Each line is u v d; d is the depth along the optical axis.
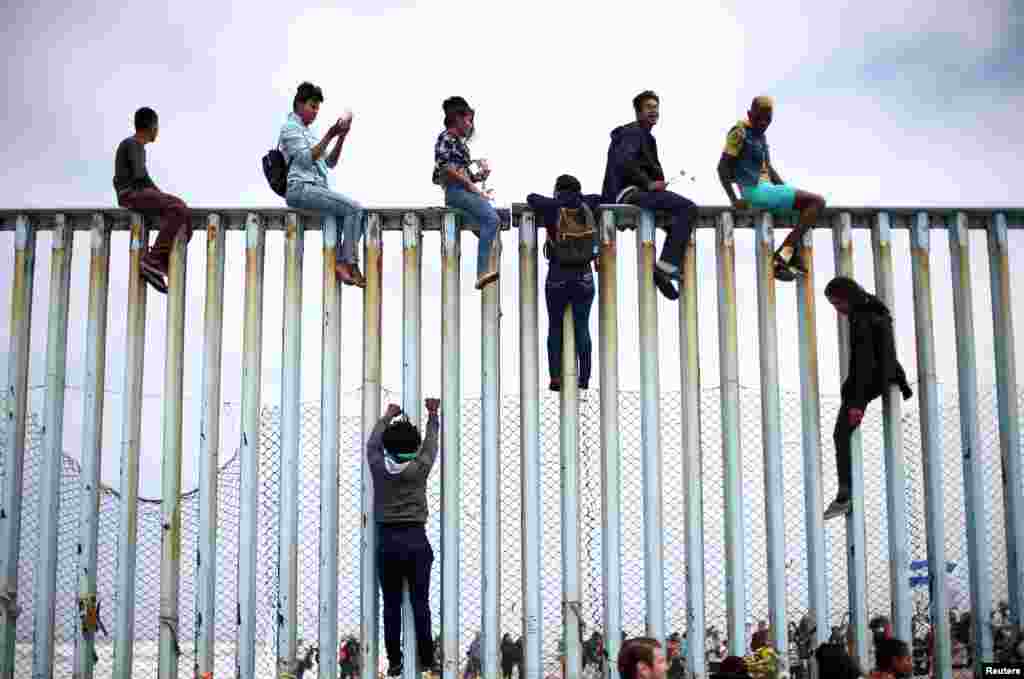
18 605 6.70
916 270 6.95
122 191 6.88
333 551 6.57
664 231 7.00
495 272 6.71
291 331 6.79
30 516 7.07
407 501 6.33
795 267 6.91
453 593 6.52
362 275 6.80
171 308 6.79
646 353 6.78
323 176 6.90
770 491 6.70
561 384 6.72
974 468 6.82
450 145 6.84
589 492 6.88
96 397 6.79
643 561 6.71
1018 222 7.06
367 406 6.71
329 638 6.47
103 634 6.77
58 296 6.89
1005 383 6.92
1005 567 6.91
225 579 7.21
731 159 6.86
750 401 7.32
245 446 6.69
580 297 6.69
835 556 7.35
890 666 5.85
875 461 7.33
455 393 6.72
